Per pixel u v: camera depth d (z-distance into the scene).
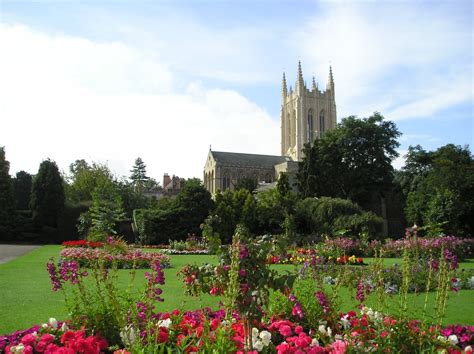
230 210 41.97
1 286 14.23
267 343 4.88
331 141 63.34
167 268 21.70
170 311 10.04
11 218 49.12
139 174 127.75
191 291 5.96
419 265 14.11
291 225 37.31
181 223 40.88
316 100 112.44
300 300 6.50
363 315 5.54
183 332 5.58
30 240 49.09
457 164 51.00
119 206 34.06
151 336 4.82
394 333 4.99
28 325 8.88
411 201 51.06
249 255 5.20
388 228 62.84
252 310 4.96
